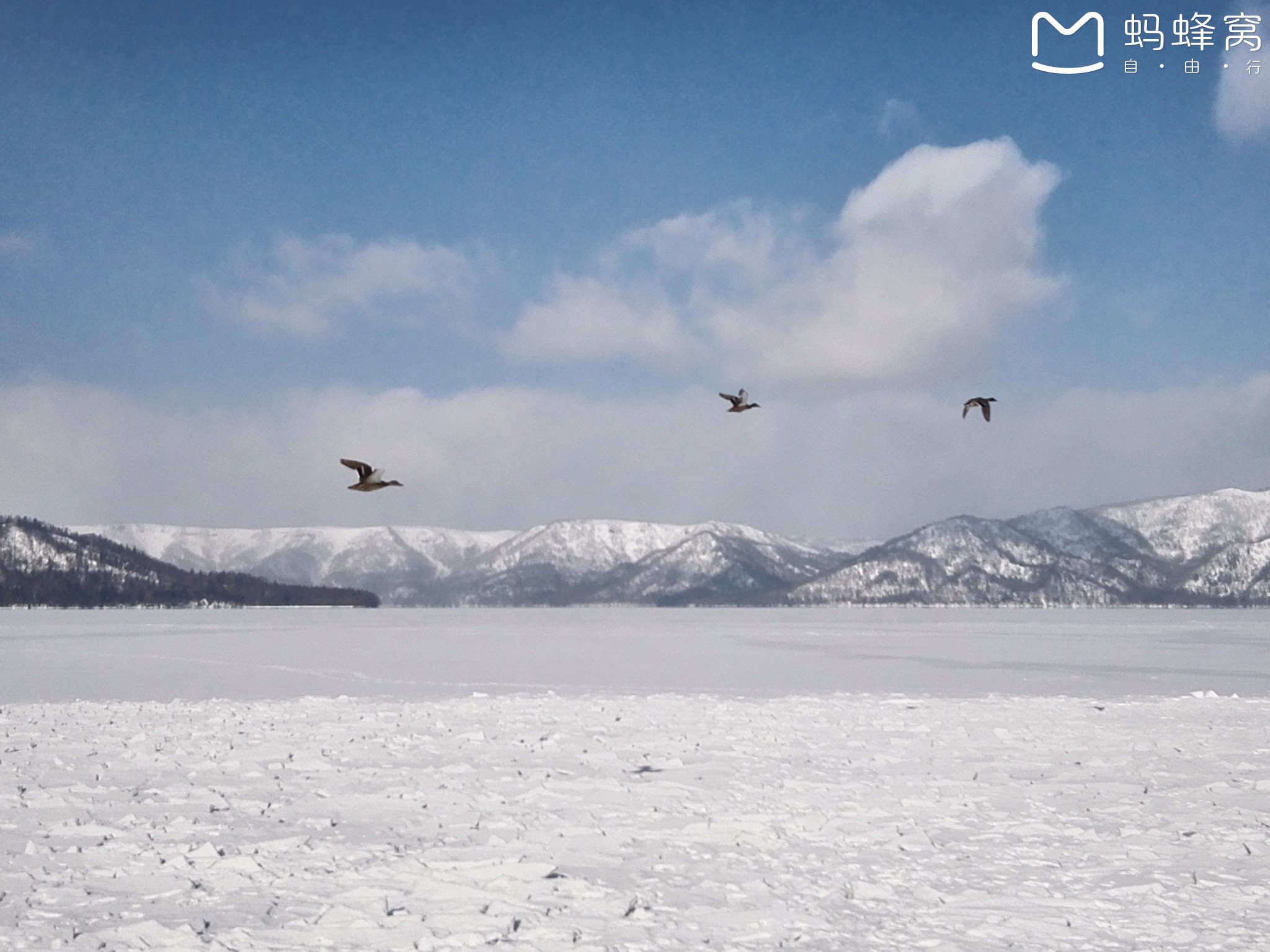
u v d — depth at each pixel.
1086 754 19.39
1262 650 62.00
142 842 12.30
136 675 41.28
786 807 14.55
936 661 51.22
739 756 19.11
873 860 11.85
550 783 16.06
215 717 24.89
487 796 15.06
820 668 45.88
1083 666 47.62
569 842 12.59
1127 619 147.75
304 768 17.50
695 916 9.72
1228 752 19.62
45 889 10.27
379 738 21.22
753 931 9.33
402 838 12.69
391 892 10.32
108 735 21.61
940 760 18.62
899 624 121.19
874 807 14.50
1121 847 12.38
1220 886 10.71
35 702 31.22
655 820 13.73
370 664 47.66
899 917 9.77
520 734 21.88
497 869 11.19
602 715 25.64
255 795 15.22
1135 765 18.06
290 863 11.42
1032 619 147.38
